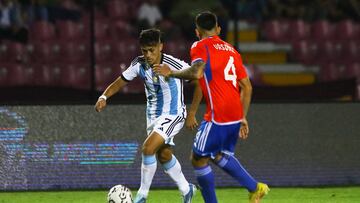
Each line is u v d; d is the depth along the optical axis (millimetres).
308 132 32969
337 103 33125
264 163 32719
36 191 31547
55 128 31828
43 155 31750
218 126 22109
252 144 32656
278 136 32812
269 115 32781
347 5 54969
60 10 49500
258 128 32688
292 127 32875
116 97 36781
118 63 48281
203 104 32219
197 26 22766
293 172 32875
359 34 54938
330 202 28312
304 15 55000
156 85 23500
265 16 54562
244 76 22516
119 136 32094
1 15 47312
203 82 22172
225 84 22109
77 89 38281
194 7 49125
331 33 54844
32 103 31750
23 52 47344
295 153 32875
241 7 53406
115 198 22406
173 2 51250
